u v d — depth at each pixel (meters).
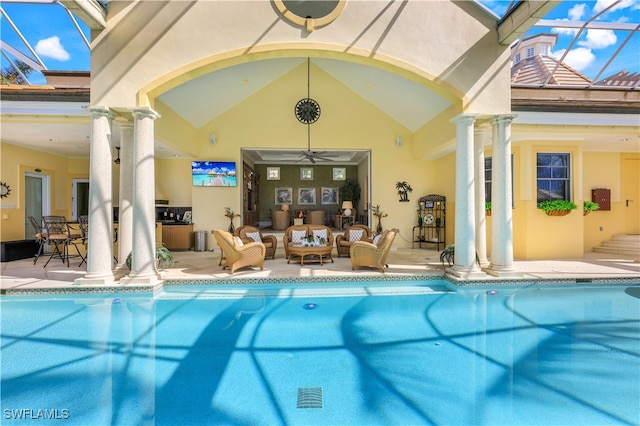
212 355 3.23
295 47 5.21
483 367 2.97
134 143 5.24
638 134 7.12
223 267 6.63
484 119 5.96
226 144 9.29
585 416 2.29
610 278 5.75
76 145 8.35
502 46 5.57
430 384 2.71
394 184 9.77
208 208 9.30
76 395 2.57
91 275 5.16
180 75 5.20
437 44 5.47
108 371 2.93
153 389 2.65
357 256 6.31
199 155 9.23
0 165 7.94
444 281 5.97
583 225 8.37
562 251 7.96
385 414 2.34
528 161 7.89
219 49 5.20
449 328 3.90
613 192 9.05
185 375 2.86
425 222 9.54
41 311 4.53
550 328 3.88
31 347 3.41
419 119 8.68
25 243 8.06
